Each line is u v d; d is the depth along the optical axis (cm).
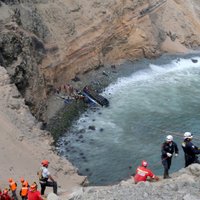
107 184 2962
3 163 2333
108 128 3825
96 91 4500
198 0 6762
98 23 4900
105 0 5053
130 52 5272
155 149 3431
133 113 4116
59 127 3762
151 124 3891
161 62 5381
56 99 4169
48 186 1988
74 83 4503
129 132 3750
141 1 5431
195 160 1725
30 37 3966
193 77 5053
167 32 5828
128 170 3144
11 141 2595
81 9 4844
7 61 3469
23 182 1864
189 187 1472
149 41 5384
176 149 1711
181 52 5753
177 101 4388
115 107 4231
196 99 4441
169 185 1487
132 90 4625
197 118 3972
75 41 4631
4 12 3747
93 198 1462
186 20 6172
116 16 5106
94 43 4831
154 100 4400
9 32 3534
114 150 3450
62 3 4725
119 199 1409
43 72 4138
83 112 4100
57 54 4378
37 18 4325
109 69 4975
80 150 3459
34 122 3016
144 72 5078
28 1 4350
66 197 1719
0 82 3083
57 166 2627
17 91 3145
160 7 5856
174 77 5034
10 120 2795
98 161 3294
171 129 3772
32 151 2645
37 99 3716
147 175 1600
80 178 2612
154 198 1388
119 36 5156
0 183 2088
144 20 5453
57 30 4519
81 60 4684
